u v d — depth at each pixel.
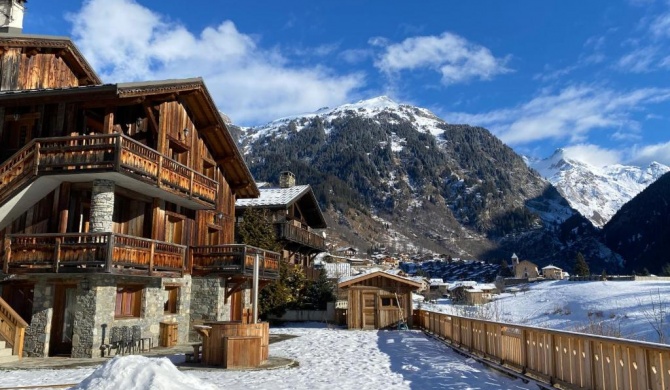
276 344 19.30
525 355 10.82
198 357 13.99
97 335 15.48
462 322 16.55
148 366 7.04
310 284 36.25
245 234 30.98
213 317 21.27
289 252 38.91
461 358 14.70
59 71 21.38
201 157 22.84
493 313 34.75
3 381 10.91
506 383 10.34
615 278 78.56
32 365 13.64
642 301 49.72
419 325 27.09
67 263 14.84
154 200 19.02
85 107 17.45
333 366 13.17
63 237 15.42
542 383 9.75
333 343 19.44
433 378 10.98
